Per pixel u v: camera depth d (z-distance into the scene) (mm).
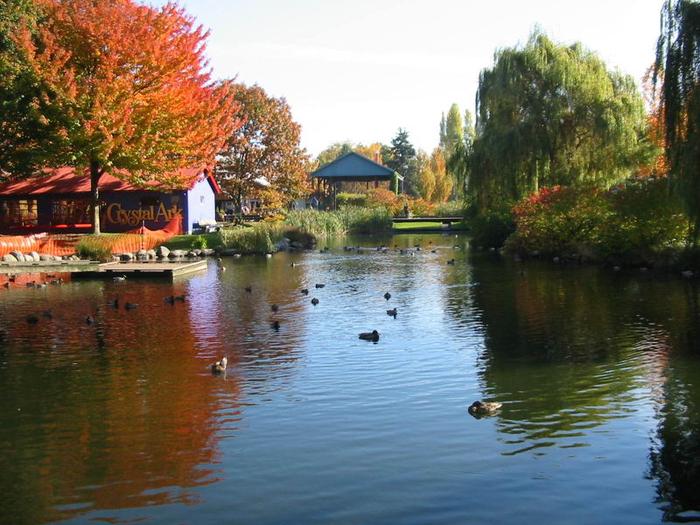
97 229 41594
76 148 37750
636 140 39281
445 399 11539
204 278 29344
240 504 7918
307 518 7574
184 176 42531
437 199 104250
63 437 10109
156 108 38344
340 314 19812
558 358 14109
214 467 8930
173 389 12359
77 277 29641
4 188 48531
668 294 21734
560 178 39969
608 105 39219
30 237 35500
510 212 40969
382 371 13367
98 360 14570
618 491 8062
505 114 42344
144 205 48188
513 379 12664
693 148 22359
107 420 10781
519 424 10266
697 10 22250
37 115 35875
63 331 17703
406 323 18266
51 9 37969
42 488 8461
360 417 10695
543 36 41781
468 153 45000
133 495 8211
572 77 40062
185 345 15906
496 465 8828
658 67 23312
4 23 36625
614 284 24484
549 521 7422
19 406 11562
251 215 64688
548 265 31922
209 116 42344
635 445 9383
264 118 70000
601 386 12086
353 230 62219
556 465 8797
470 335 16531
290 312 20266
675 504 7746
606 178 39375
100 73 37625
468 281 26781
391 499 7965
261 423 10500
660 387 11938
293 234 48469
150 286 26766
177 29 39781
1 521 7684
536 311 19562
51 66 36219
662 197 27625
